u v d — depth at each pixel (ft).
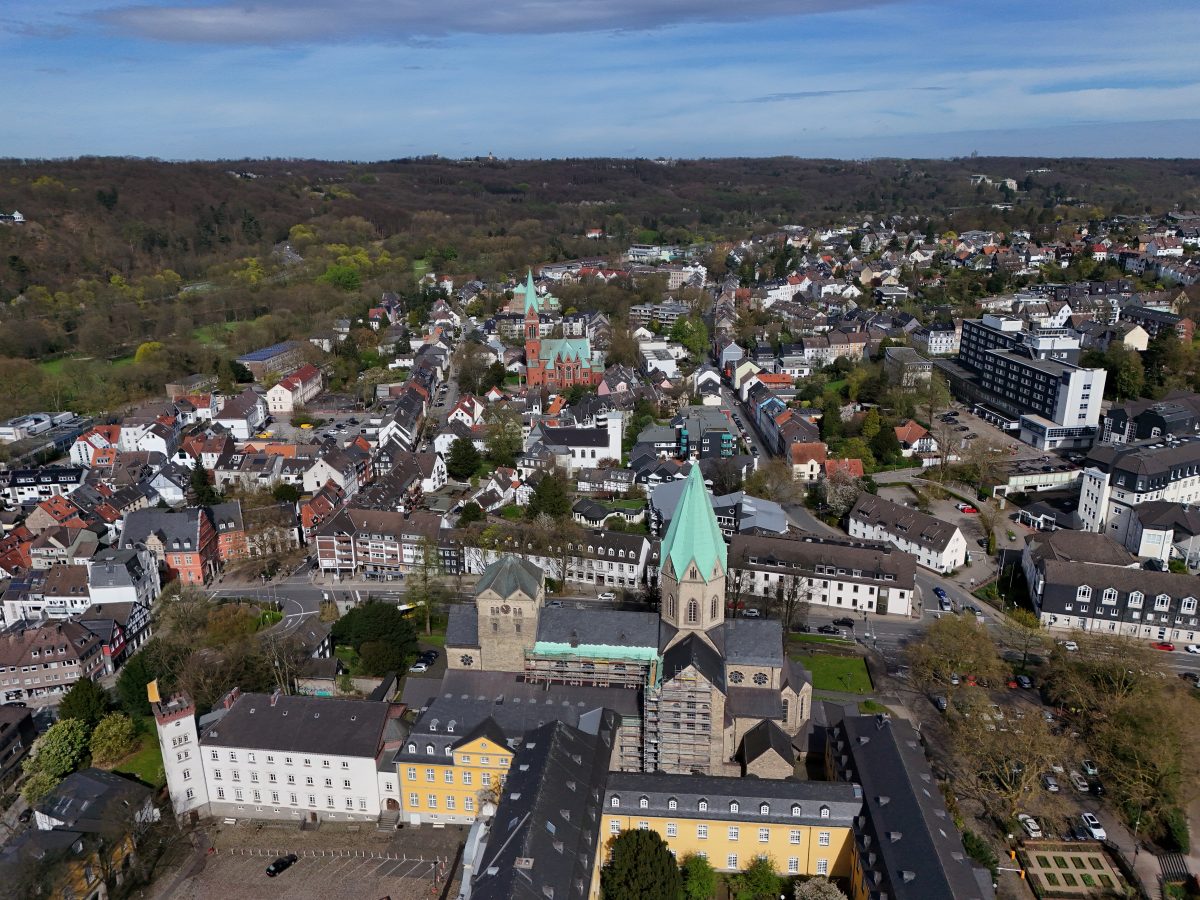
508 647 458.91
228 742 423.64
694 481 430.20
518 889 288.30
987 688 513.04
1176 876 376.07
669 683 417.08
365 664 515.09
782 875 373.20
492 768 404.98
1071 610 582.76
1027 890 369.09
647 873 338.75
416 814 420.77
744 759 422.00
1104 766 424.05
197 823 424.46
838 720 450.30
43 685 531.50
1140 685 452.35
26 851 369.91
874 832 344.28
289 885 381.60
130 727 467.11
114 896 375.66
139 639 607.37
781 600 617.21
